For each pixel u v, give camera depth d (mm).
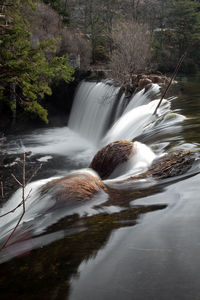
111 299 1680
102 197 3664
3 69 9656
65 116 27594
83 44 35281
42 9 31047
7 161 14367
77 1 52938
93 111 21875
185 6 48125
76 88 26812
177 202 3141
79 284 1831
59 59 10836
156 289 1741
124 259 2096
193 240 2279
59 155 16172
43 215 3330
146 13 50344
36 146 18531
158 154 5672
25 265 2150
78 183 3775
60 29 33031
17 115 24547
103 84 22516
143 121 10961
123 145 5613
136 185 4094
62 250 2324
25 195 4262
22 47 9961
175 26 51062
